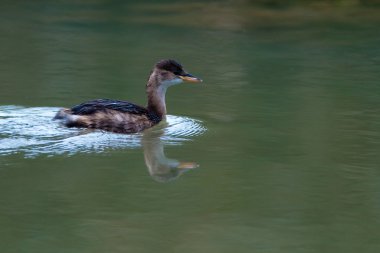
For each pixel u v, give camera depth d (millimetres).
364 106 18172
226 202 12289
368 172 13672
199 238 10945
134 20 30359
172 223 11391
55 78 20469
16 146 14031
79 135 14727
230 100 18625
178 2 35000
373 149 14977
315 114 17406
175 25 29438
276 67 22484
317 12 32594
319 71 22016
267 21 30531
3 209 11750
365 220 11641
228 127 16250
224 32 28203
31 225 11242
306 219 11656
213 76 21281
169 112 17375
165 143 15062
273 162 14156
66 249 10453
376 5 34062
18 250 10453
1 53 23781
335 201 12414
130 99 18406
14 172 13148
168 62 16422
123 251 10445
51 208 11875
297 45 25906
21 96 18281
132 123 15453
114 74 21141
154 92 16312
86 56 23484
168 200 12289
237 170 13648
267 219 11688
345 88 19969
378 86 20219
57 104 17578
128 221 11469
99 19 30484
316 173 13570
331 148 14953
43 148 14086
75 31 27844
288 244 10789
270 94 19250
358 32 28250
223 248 10617
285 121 16828
